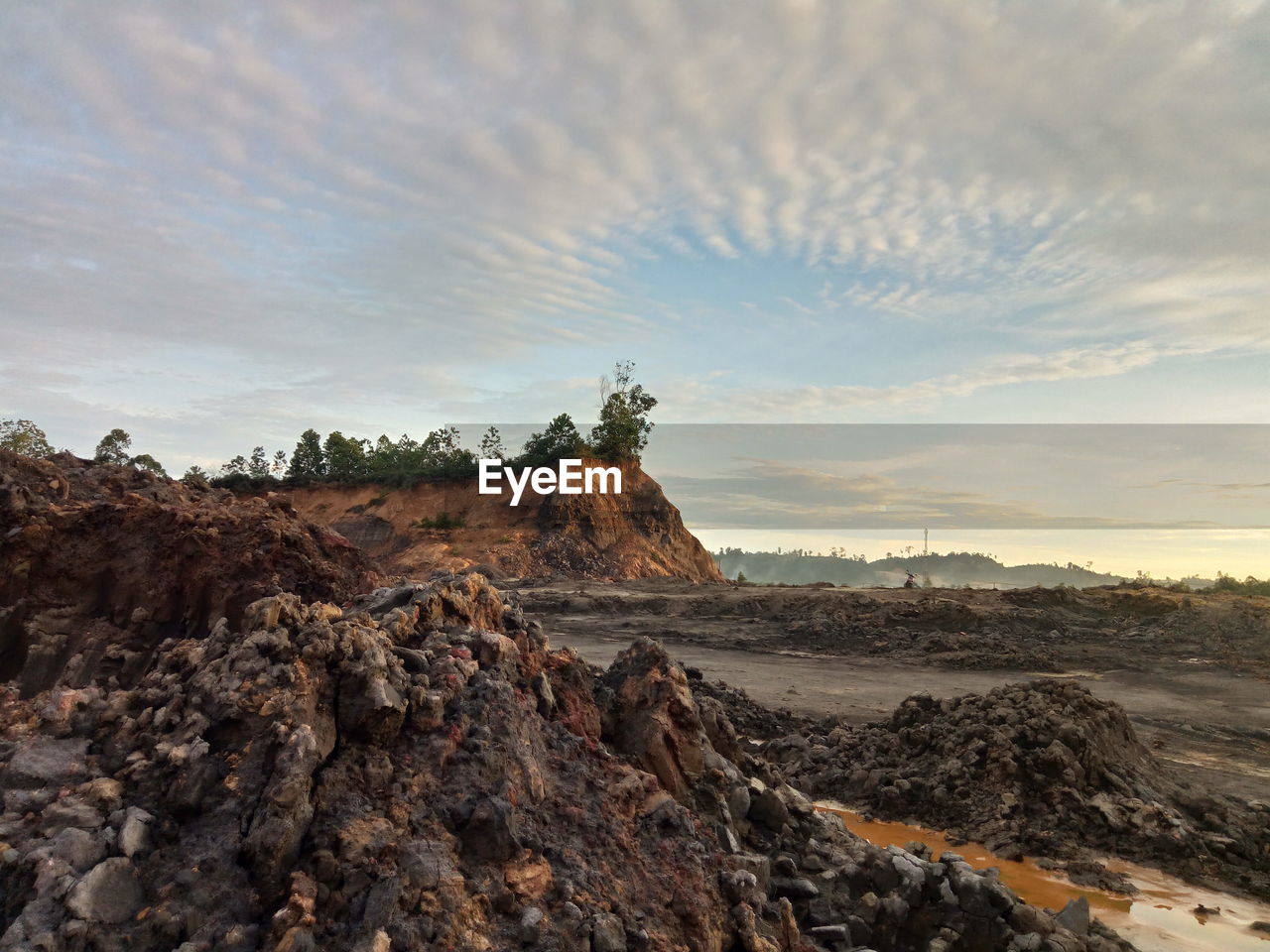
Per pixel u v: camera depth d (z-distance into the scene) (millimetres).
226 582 6965
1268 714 13703
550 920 3955
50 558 7016
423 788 4309
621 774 5398
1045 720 8953
